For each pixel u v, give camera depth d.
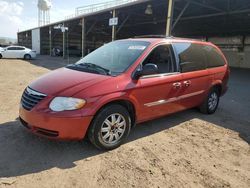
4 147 3.90
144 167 3.59
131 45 4.86
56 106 3.52
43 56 36.50
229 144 4.61
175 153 4.09
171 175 3.44
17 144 4.02
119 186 3.12
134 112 4.26
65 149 3.95
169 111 4.95
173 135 4.83
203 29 29.83
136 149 4.12
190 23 24.73
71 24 32.78
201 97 5.83
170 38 5.12
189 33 34.44
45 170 3.35
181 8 17.98
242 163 3.94
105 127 3.88
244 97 9.39
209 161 3.92
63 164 3.52
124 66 4.28
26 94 3.94
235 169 3.75
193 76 5.32
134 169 3.52
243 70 24.27
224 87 6.63
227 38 30.25
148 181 3.26
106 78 3.92
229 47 30.03
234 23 23.78
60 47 41.28
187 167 3.69
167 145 4.36
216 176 3.51
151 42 4.73
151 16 22.86
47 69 16.52
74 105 3.53
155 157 3.90
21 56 27.16
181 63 5.07
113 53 4.80
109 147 3.98
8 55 26.56
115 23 18.25
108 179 3.24
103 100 3.70
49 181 3.12
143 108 4.35
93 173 3.35
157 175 3.41
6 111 5.67
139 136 4.66
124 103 4.14
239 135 5.09
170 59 4.89
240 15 19.03
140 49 4.58
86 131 3.69
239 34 28.62
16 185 3.00
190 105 5.54
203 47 5.90
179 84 4.95
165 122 5.55
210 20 22.30
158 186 3.18
